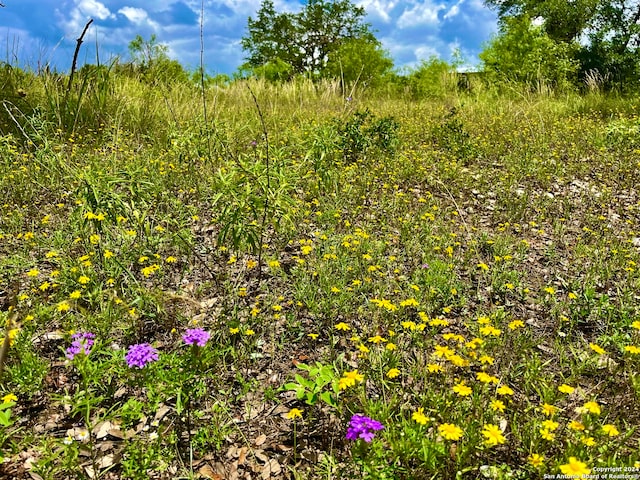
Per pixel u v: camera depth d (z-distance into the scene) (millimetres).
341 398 2316
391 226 4699
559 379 2646
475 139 7891
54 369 2631
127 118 7914
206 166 5598
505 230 4715
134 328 2910
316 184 5336
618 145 7488
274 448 2260
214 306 3270
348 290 3404
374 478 1812
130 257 3594
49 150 4707
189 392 2168
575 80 16844
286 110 11188
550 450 2055
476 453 2037
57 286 3270
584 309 3262
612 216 5109
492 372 2664
